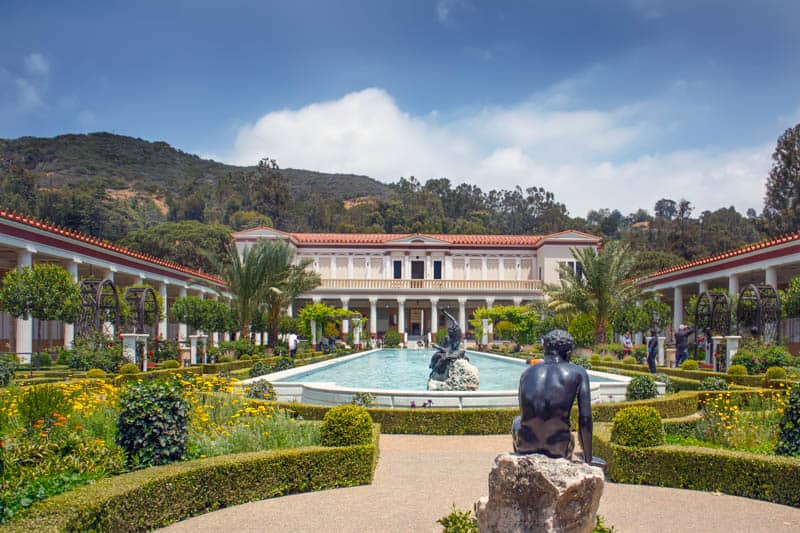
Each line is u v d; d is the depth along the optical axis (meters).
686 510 7.42
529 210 151.38
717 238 85.12
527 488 4.72
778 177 65.81
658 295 40.34
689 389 16.75
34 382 15.91
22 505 5.79
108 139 182.25
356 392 13.48
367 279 60.28
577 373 5.35
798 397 8.66
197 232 80.38
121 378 16.80
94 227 81.44
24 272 20.41
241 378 21.41
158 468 7.25
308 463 8.31
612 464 8.84
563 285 38.19
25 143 167.62
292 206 135.00
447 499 7.89
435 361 15.86
